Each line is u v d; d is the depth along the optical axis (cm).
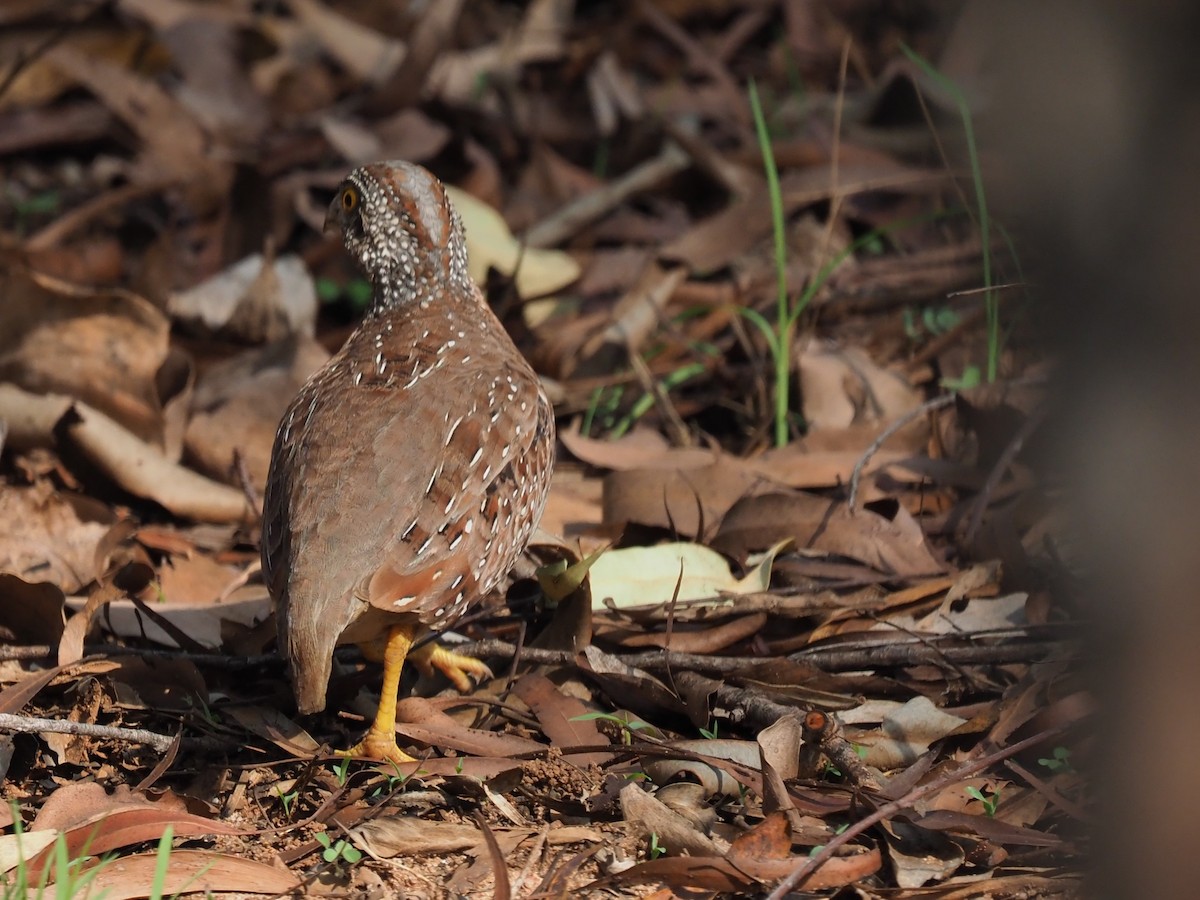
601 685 859
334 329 1457
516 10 2048
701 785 756
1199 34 405
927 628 910
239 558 1070
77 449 1105
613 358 1305
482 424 815
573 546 978
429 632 864
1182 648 439
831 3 1977
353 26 1839
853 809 713
